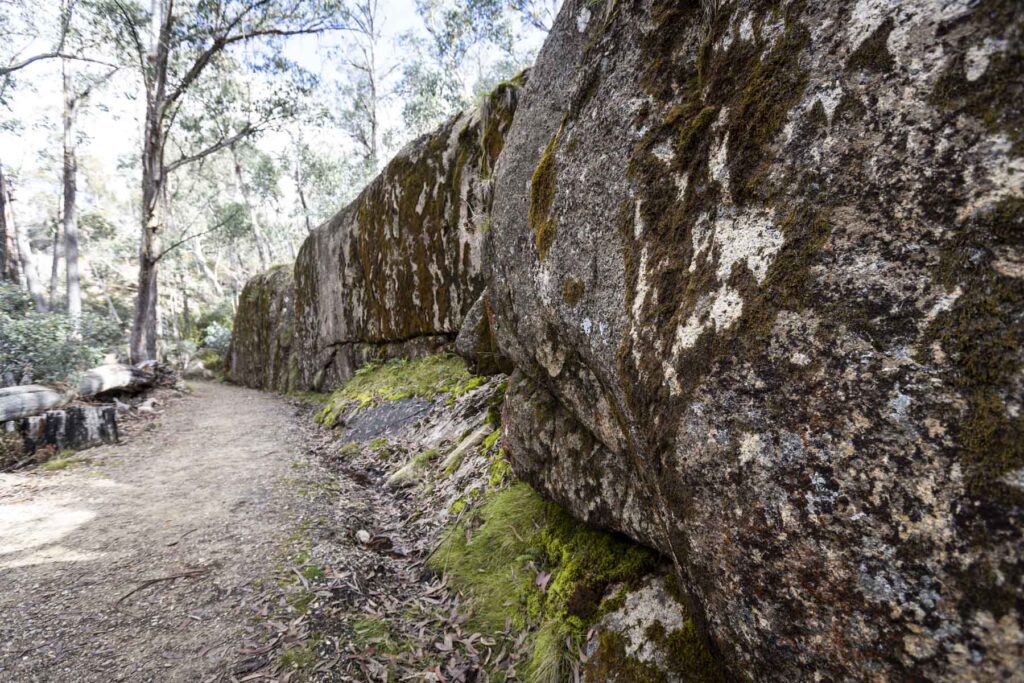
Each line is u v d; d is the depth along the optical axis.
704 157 1.30
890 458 0.89
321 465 4.77
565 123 1.90
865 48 1.02
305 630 2.17
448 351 6.30
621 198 1.56
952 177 0.89
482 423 3.88
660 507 1.40
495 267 2.60
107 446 5.45
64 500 3.83
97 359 7.62
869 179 0.99
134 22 10.20
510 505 2.70
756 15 1.23
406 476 3.88
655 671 1.56
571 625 1.91
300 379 11.23
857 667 0.93
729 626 1.17
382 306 7.89
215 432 6.36
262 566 2.72
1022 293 0.81
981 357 0.83
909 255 0.93
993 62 0.86
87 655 2.10
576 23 2.05
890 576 0.88
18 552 2.98
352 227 9.05
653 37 1.57
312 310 10.97
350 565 2.71
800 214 1.07
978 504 0.79
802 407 1.01
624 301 1.49
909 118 0.95
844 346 0.97
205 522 3.34
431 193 6.52
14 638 2.22
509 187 2.37
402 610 2.35
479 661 1.99
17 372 6.85
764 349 1.07
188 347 21.77
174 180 22.09
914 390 0.88
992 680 0.77
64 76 12.27
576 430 2.15
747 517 1.08
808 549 0.98
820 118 1.07
